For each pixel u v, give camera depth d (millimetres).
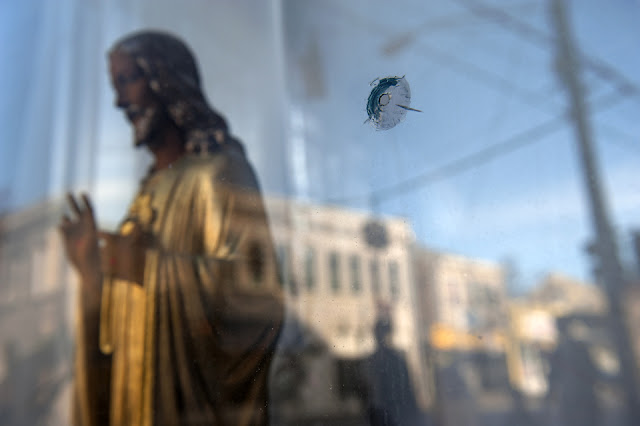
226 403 653
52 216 778
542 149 555
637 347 483
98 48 823
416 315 600
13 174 829
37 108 839
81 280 729
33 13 895
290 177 770
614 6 545
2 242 792
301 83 811
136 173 763
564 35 568
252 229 713
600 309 501
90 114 804
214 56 809
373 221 659
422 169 615
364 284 652
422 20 670
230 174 730
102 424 682
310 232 722
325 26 796
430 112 615
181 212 718
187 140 752
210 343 666
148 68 775
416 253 612
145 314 686
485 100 597
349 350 643
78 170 782
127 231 725
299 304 688
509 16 604
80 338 708
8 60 901
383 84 536
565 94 556
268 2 856
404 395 586
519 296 539
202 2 818
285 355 668
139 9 834
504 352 537
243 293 685
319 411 631
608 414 483
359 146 697
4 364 748
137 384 672
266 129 796
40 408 712
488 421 521
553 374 508
